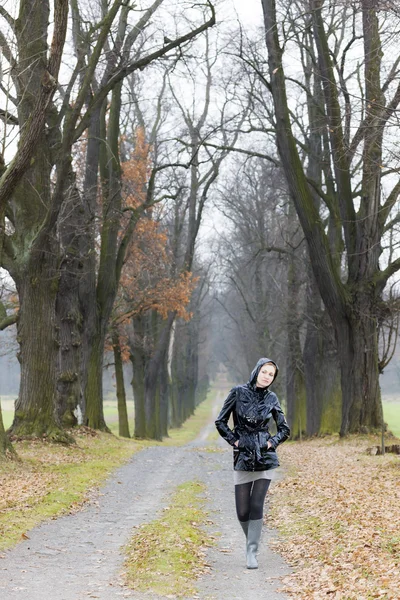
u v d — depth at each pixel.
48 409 21.34
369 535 9.02
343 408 27.36
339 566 7.82
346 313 27.05
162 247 38.97
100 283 29.56
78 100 19.33
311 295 36.22
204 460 22.17
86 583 7.44
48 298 21.00
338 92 26.11
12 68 16.14
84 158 33.97
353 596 6.56
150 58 23.06
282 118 26.81
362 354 26.81
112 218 28.91
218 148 32.22
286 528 10.82
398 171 17.64
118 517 11.90
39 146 20.89
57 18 14.99
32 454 19.33
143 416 44.62
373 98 22.33
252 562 8.37
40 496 13.05
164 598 6.86
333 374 33.97
